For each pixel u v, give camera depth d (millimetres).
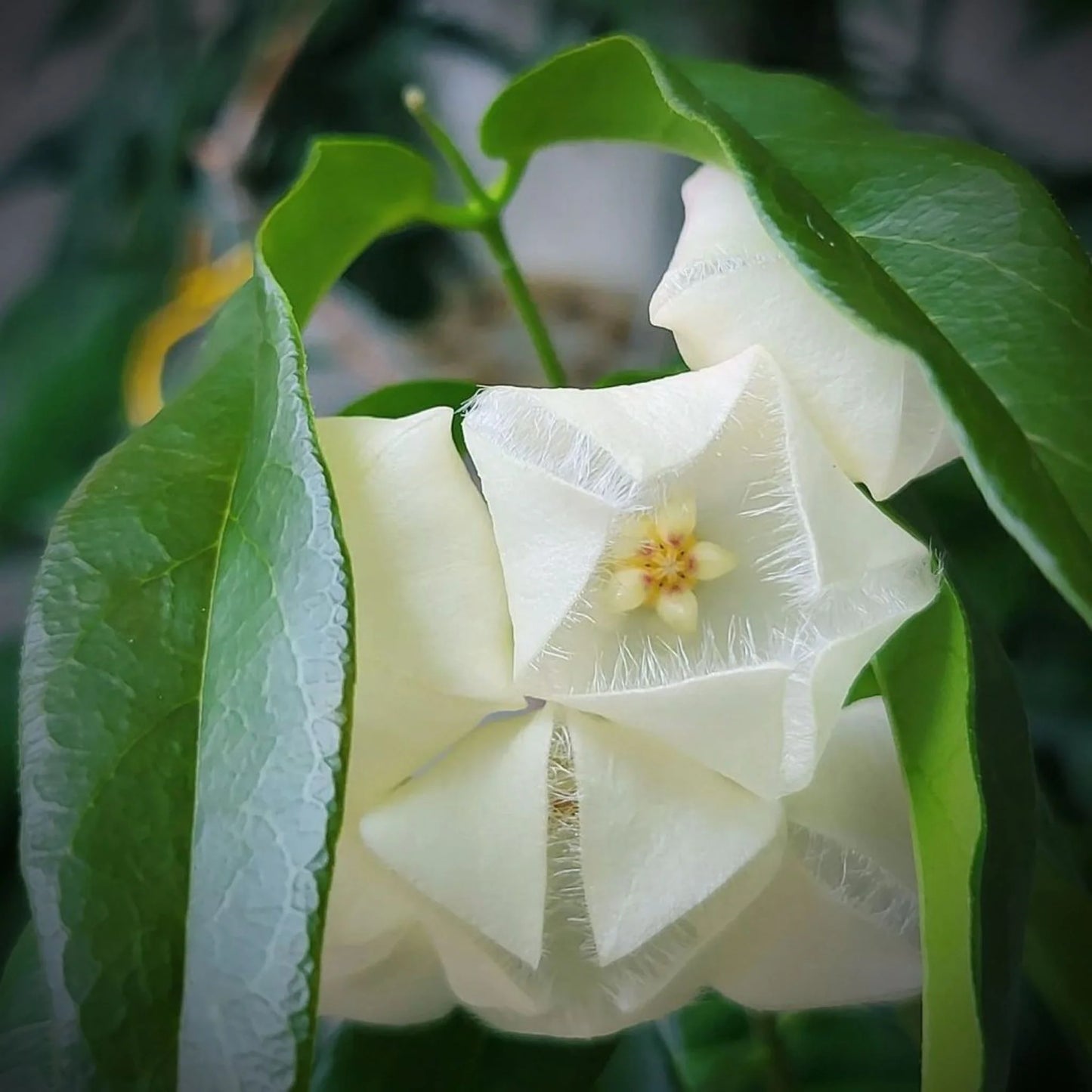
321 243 195
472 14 367
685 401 155
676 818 156
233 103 332
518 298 210
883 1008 254
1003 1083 158
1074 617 275
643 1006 163
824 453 157
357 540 157
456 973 165
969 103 352
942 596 161
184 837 150
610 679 157
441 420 161
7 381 341
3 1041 178
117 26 371
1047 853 203
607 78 186
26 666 155
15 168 378
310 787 144
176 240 341
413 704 157
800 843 162
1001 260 165
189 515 161
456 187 359
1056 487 153
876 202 171
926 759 158
